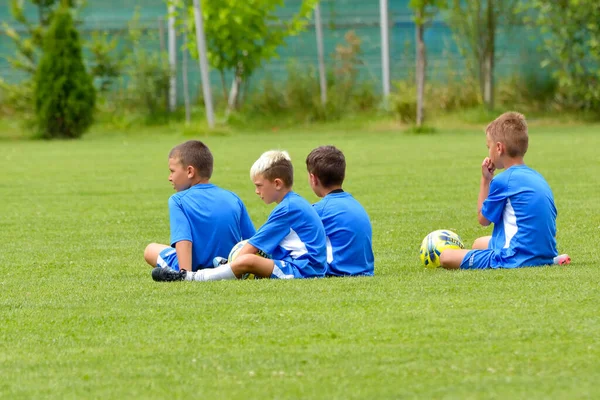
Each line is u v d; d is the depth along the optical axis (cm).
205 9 8125
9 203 3253
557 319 1259
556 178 3634
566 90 8244
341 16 8906
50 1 7981
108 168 4603
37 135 7456
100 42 8350
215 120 8056
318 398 966
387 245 2239
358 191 3391
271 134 7512
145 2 9031
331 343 1173
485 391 972
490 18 8094
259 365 1087
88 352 1170
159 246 1830
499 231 1842
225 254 1777
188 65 9044
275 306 1395
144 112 8794
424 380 1015
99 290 1619
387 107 8444
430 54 8738
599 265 1762
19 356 1160
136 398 981
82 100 7412
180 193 1791
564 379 1007
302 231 1691
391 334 1206
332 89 8625
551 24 7925
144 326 1300
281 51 9025
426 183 3616
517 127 1864
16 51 8331
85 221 2784
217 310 1381
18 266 1998
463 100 8356
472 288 1495
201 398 975
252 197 3300
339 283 1572
